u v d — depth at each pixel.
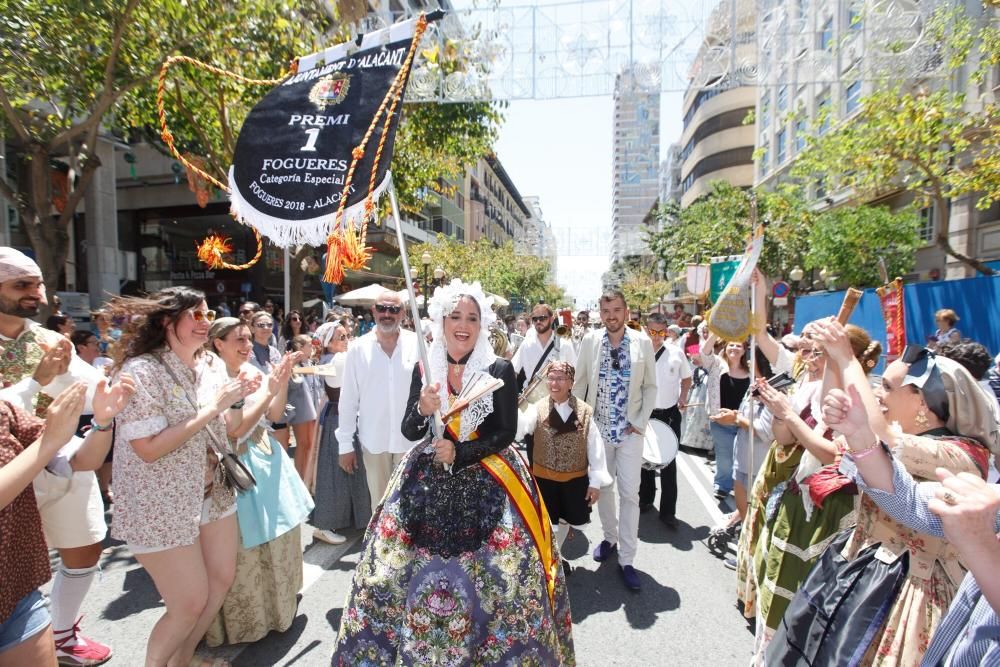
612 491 4.38
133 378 2.40
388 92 2.35
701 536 4.95
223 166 9.91
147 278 24.36
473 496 2.35
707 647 3.26
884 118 9.76
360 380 4.15
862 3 6.37
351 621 2.31
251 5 7.78
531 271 38.28
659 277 44.38
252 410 3.10
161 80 2.51
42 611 1.96
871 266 16.84
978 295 10.41
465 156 14.33
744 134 42.53
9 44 7.00
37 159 7.72
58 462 2.77
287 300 2.99
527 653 2.22
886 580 2.02
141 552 2.46
